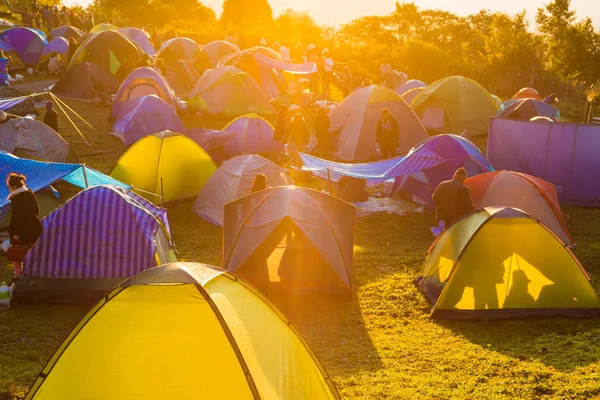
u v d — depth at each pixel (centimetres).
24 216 1075
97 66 2816
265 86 2914
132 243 1070
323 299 1115
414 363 877
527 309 1051
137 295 645
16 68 3316
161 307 641
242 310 670
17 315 1018
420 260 1313
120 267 1063
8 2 4647
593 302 1049
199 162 1667
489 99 2541
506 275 1054
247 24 6178
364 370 853
